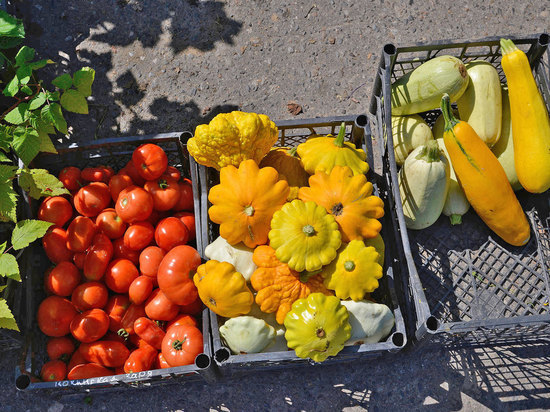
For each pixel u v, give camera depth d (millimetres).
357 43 1688
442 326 1204
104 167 1437
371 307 1233
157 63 1672
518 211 1373
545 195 1478
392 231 1396
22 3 1700
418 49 1358
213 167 1325
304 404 1423
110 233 1355
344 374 1436
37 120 1266
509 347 1444
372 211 1266
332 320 1166
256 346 1205
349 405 1421
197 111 1642
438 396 1423
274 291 1220
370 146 1366
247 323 1200
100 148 1479
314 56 1678
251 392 1431
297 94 1655
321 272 1238
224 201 1232
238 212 1226
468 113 1386
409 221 1401
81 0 1708
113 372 1348
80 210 1374
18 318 1332
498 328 1256
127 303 1354
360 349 1218
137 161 1330
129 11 1701
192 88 1656
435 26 1698
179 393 1431
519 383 1423
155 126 1633
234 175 1242
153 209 1396
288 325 1184
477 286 1470
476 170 1303
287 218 1213
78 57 1680
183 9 1704
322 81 1662
